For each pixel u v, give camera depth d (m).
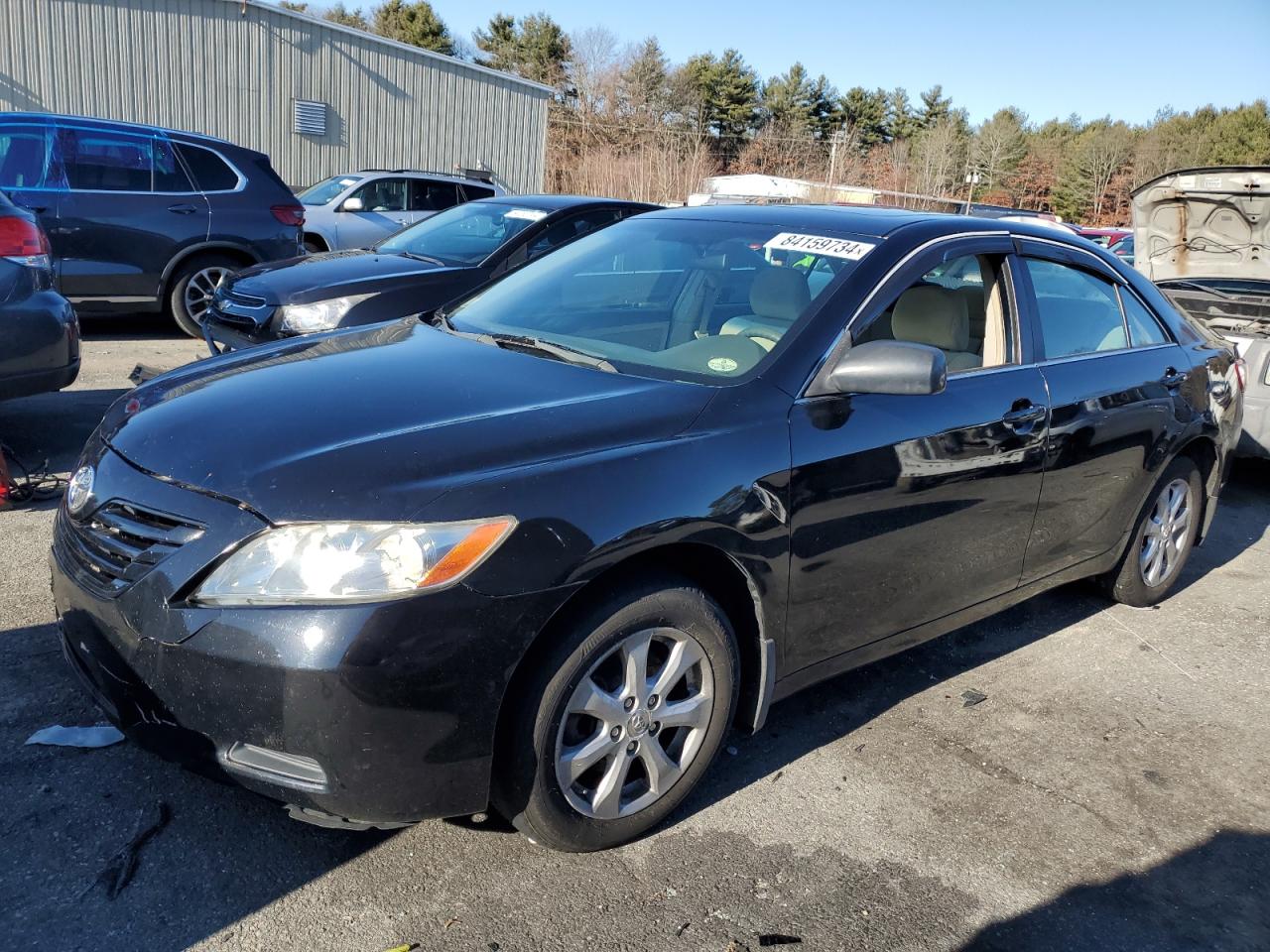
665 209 4.27
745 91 63.50
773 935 2.39
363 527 2.19
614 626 2.45
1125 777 3.21
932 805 2.97
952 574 3.36
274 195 9.11
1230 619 4.61
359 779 2.20
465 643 2.22
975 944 2.42
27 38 17.91
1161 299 4.47
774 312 3.15
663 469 2.52
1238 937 2.53
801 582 2.84
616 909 2.43
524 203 7.56
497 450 2.42
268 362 3.11
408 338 3.42
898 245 3.33
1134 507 4.20
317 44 20.83
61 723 2.97
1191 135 65.12
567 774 2.47
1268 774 3.31
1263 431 6.33
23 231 4.78
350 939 2.28
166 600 2.24
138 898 2.34
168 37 19.16
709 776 3.02
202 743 2.24
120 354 8.25
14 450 5.50
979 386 3.35
